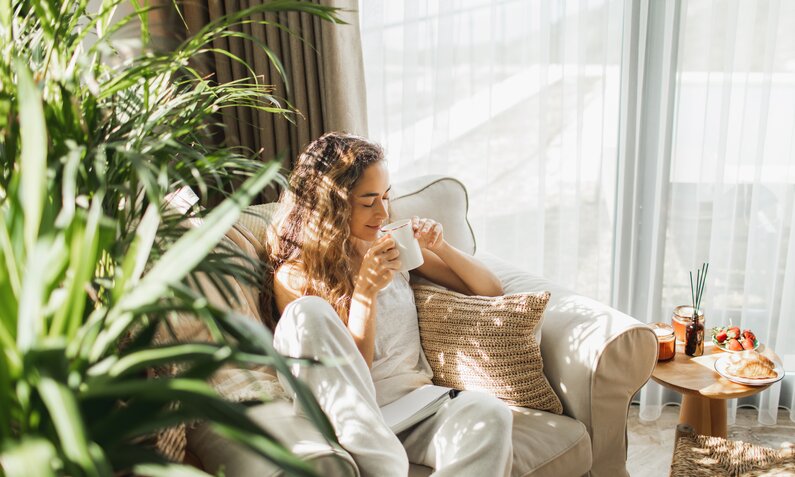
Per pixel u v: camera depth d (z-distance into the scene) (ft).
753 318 7.50
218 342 1.92
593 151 7.55
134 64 2.98
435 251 5.80
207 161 2.77
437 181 6.55
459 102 7.63
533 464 4.65
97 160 2.21
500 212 7.87
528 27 7.34
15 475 1.36
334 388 4.09
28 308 1.66
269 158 7.16
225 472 3.71
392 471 4.00
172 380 1.70
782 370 5.77
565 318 5.40
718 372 5.77
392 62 7.54
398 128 7.73
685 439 4.94
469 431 4.39
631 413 7.93
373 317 4.97
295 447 3.66
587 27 7.18
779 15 6.72
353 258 5.49
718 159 7.07
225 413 1.72
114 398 1.97
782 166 7.07
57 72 2.64
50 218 1.91
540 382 5.08
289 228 5.35
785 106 6.94
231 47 6.88
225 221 1.79
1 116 2.40
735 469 4.47
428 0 7.29
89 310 2.36
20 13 2.95
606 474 5.24
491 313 5.19
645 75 7.24
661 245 7.41
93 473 1.36
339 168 5.20
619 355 5.00
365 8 7.36
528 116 7.59
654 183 7.48
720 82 6.98
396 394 5.02
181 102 3.21
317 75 7.01
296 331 4.18
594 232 7.75
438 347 5.39
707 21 6.91
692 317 6.32
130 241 2.64
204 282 4.36
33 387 1.80
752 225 7.16
